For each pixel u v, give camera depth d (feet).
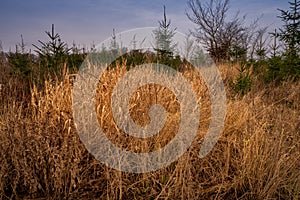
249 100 11.16
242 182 6.48
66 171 6.17
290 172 6.70
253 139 7.10
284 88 13.85
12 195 5.78
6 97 9.34
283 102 12.28
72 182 5.98
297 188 6.10
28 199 5.90
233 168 7.09
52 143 6.61
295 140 7.66
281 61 16.71
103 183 6.36
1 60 13.46
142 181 6.24
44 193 6.09
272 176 6.40
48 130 6.81
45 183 6.11
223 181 6.43
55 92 8.50
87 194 6.16
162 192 5.88
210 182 6.47
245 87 13.00
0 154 6.34
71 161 6.41
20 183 6.24
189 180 6.05
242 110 9.37
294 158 6.70
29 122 6.95
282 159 6.50
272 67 16.40
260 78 17.16
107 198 5.77
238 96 11.76
